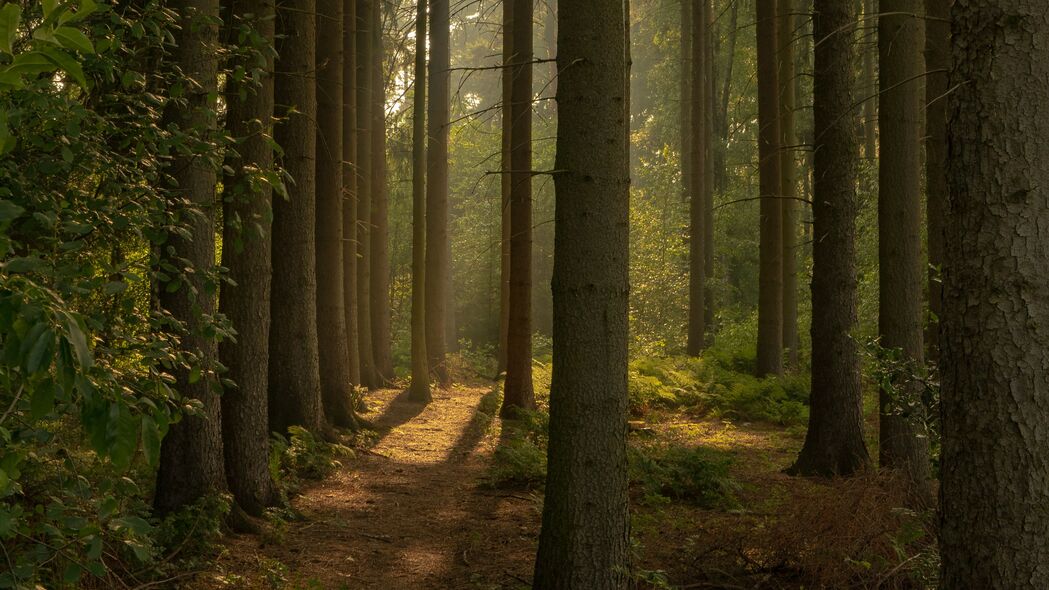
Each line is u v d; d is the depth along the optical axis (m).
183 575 5.55
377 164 21.00
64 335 2.11
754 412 16.45
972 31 3.90
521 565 7.25
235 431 8.20
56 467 3.84
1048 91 3.77
